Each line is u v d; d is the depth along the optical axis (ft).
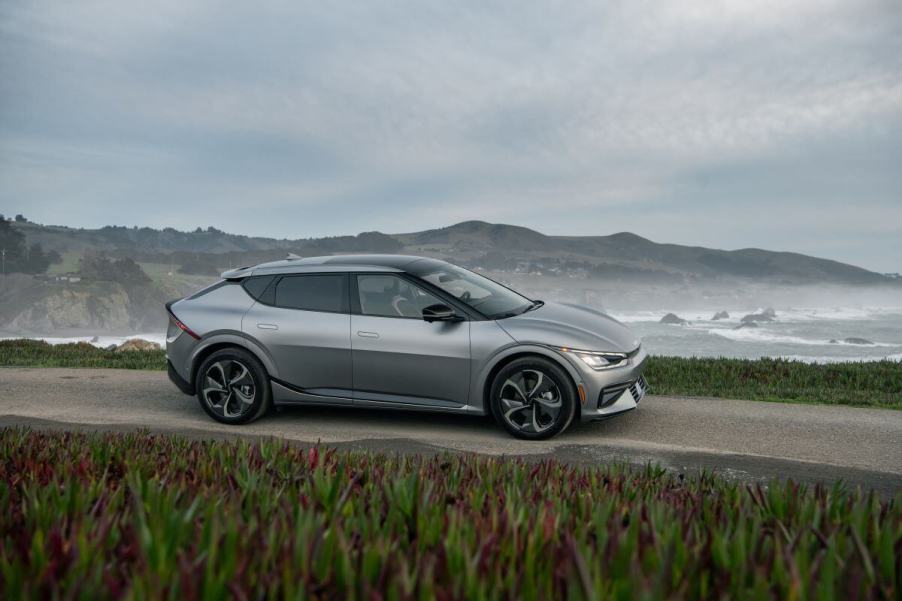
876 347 337.31
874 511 7.02
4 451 11.57
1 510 7.00
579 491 8.52
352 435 22.09
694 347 341.41
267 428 23.32
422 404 22.58
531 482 9.17
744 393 29.71
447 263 26.02
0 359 45.75
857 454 19.34
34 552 5.28
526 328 21.61
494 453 19.51
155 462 10.84
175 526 5.91
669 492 9.25
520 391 21.40
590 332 21.83
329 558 5.23
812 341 377.91
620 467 10.89
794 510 7.29
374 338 22.71
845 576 4.74
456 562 5.24
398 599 4.41
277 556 5.33
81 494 7.40
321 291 23.85
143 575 4.72
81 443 12.98
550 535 6.11
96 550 5.52
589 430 22.54
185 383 24.67
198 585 4.49
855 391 30.73
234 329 23.94
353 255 25.53
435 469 10.10
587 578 4.35
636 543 5.30
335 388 23.30
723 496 8.59
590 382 20.94
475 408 22.06
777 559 5.03
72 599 4.40
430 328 22.38
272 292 24.32
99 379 34.24
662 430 22.40
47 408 27.20
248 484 8.16
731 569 5.32
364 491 7.75
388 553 5.47
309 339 23.27
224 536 5.42
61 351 50.44
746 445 20.40
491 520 6.45
